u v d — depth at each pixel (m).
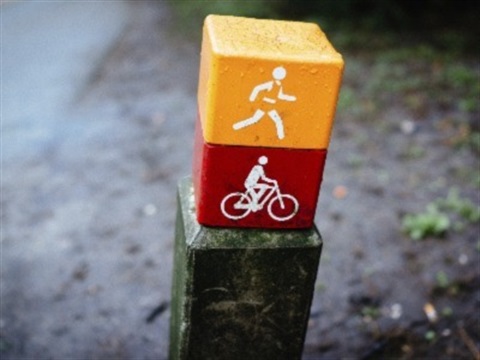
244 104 1.55
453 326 3.03
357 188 4.34
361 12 8.29
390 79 6.20
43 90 6.59
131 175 4.70
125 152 5.07
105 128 5.55
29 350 2.99
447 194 4.22
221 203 1.71
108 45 8.27
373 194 4.26
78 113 5.93
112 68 7.33
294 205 1.74
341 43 7.36
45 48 8.13
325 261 3.56
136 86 6.68
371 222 3.93
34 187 4.52
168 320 3.23
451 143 4.93
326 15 8.29
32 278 3.51
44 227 4.01
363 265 3.53
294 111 1.58
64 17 9.72
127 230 3.99
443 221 3.72
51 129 5.55
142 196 4.40
